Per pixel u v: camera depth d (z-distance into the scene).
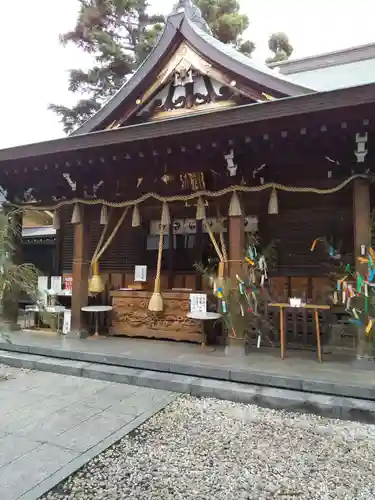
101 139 5.48
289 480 2.59
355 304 4.75
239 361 4.93
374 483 2.56
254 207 6.75
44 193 7.31
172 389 4.46
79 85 16.02
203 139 5.07
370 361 4.59
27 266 6.18
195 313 5.79
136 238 7.87
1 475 2.59
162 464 2.79
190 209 7.34
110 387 4.58
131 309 6.64
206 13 15.09
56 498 2.35
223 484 2.54
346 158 4.96
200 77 6.53
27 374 5.12
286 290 6.46
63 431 3.32
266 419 3.66
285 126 4.53
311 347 5.74
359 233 4.72
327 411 3.72
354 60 9.91
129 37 16.25
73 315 6.56
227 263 5.55
